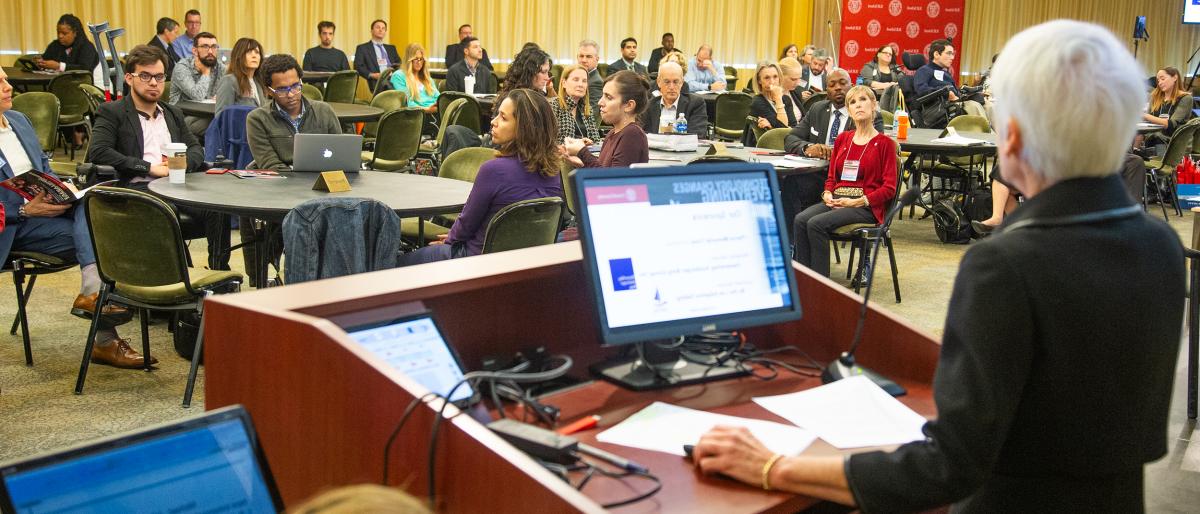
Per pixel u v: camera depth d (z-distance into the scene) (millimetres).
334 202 3105
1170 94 9398
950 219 6762
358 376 1244
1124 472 1193
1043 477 1193
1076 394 1133
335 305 1420
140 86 4668
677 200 1713
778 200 1812
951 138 6766
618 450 1418
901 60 13906
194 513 1073
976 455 1110
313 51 10953
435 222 4926
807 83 11188
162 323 4289
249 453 1131
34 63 9477
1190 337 3518
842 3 13906
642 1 13594
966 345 1120
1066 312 1105
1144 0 17234
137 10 10492
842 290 1838
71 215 3852
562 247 1854
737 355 1828
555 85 12086
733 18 14250
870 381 1658
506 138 3574
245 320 1367
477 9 12523
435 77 11641
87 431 3119
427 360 1487
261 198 3715
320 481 1315
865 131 5164
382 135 6316
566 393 1664
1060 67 1103
